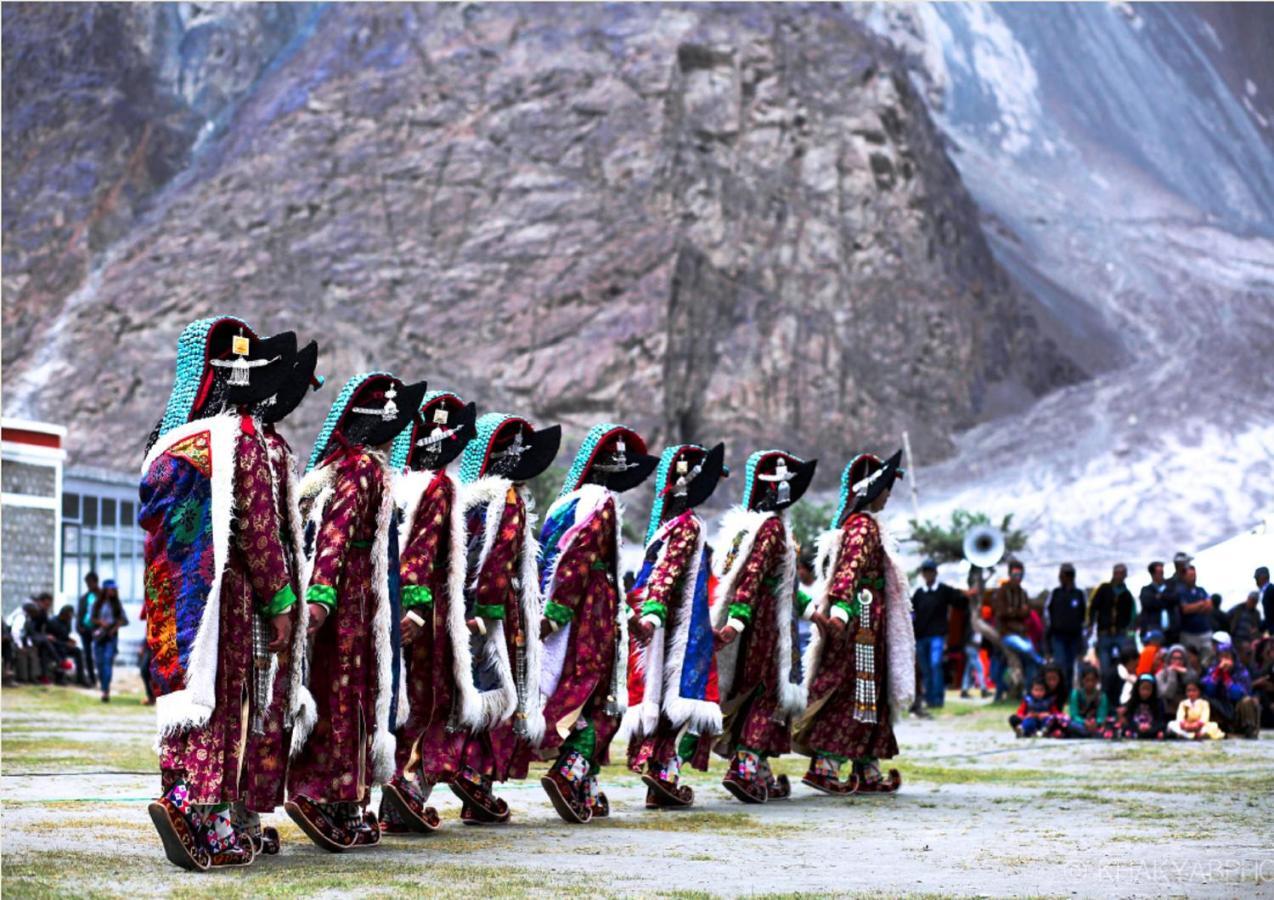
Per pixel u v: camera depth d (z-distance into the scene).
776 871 7.14
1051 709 19.33
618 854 7.77
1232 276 166.50
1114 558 100.69
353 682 7.75
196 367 7.19
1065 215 173.88
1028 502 111.25
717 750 10.96
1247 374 138.38
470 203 119.44
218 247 118.50
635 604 10.48
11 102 133.50
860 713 11.34
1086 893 6.38
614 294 113.31
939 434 120.00
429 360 112.06
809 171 127.06
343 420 8.02
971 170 176.12
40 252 123.38
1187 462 118.31
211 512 6.91
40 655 28.23
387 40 131.50
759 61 128.38
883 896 6.27
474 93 125.75
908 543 64.94
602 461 10.05
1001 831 8.88
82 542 47.50
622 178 120.38
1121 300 157.38
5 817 8.57
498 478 9.32
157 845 7.57
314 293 115.56
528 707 9.23
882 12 188.00
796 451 112.25
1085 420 126.19
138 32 139.62
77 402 111.50
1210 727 17.78
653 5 129.88
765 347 114.81
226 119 136.25
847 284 122.94
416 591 8.54
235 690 6.94
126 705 24.28
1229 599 26.28
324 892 6.23
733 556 10.87
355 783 7.71
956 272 131.75
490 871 6.96
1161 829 8.91
